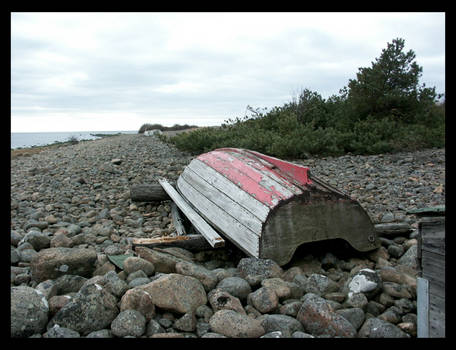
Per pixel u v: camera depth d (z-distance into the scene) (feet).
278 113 44.45
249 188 13.12
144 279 10.16
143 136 64.64
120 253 13.24
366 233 12.78
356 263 12.73
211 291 9.80
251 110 45.80
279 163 14.19
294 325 8.50
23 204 21.34
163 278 9.36
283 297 9.68
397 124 37.47
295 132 36.68
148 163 34.32
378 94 38.93
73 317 8.38
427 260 7.81
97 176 29.27
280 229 11.60
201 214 15.06
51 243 14.21
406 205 19.43
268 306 9.21
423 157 30.78
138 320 8.37
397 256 13.33
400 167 28.37
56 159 39.22
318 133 36.65
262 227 11.46
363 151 34.81
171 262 11.39
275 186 12.55
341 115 40.73
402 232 14.75
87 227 17.87
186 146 40.50
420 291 7.96
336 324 8.33
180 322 8.56
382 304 9.75
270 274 10.71
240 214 12.65
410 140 33.86
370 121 37.60
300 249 13.66
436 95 38.65
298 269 11.51
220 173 15.19
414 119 38.34
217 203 14.21
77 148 49.52
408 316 9.06
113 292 9.50
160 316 9.00
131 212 20.80
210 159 16.87
